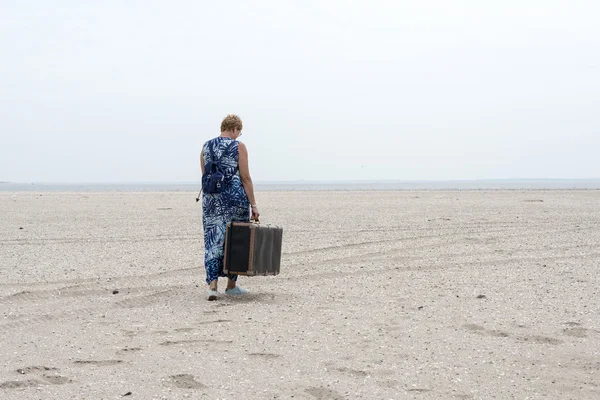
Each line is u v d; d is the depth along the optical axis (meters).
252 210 8.52
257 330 6.64
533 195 44.50
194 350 5.90
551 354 5.79
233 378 5.11
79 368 5.37
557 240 14.71
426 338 6.33
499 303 7.98
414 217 22.09
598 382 5.07
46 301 8.19
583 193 49.25
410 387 4.93
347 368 5.37
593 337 6.35
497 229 17.41
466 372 5.30
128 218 22.27
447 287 9.11
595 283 9.31
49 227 18.50
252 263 8.15
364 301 8.16
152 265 11.21
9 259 11.91
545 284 9.27
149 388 4.87
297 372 5.27
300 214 24.05
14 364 5.45
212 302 8.12
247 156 8.45
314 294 8.67
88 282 9.53
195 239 15.30
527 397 4.74
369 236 15.71
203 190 8.41
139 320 7.12
